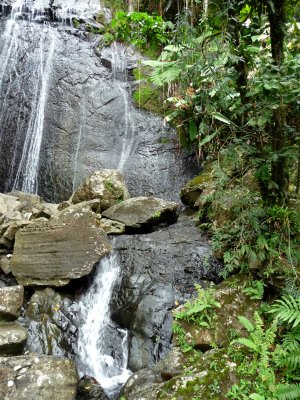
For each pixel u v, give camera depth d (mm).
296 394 2783
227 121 3514
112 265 4949
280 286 3797
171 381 3145
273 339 3205
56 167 8281
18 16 10375
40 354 3803
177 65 3627
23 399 3170
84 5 11047
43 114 8914
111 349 4246
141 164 8141
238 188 4160
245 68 3572
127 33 4598
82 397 3625
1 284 4949
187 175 7852
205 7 3990
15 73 9539
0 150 8727
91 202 5828
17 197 6840
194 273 4621
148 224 5535
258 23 3723
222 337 3592
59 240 4836
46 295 4629
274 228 3879
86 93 9125
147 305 4336
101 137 8609
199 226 5445
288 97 3023
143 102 8961
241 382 3070
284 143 3486
